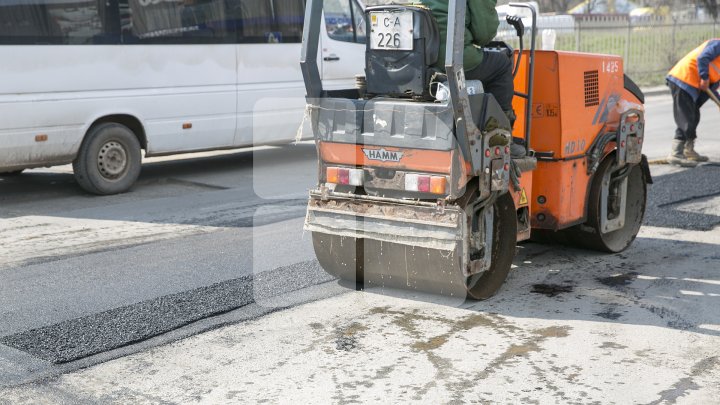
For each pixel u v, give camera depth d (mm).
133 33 9195
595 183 6242
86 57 8836
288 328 4863
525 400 3889
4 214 8070
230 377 4184
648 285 5688
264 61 10477
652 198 8352
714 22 26062
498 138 5070
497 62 5273
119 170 9172
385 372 4227
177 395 3984
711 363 4328
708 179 9336
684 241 6832
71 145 8805
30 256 6422
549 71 5777
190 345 4602
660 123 14984
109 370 4270
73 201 8750
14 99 8367
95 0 8859
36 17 8438
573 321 4969
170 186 9555
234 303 5277
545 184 5949
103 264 6176
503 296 5453
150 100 9422
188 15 9688
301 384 4094
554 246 6730
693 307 5234
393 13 5070
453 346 4574
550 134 5871
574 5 30312
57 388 4059
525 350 4508
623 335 4734
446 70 4691
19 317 5027
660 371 4223
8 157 8461
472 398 3912
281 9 10617
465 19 4953
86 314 5078
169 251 6539
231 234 7078
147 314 5074
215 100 10023
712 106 17359
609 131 6332
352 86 11469
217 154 11992
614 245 6566
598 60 6133
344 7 11352
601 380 4113
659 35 24484
